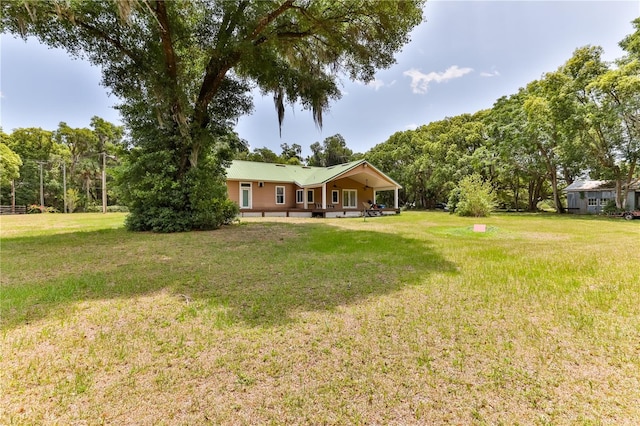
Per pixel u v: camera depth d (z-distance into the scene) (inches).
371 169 824.3
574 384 77.4
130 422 64.6
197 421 65.2
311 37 394.6
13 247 277.6
